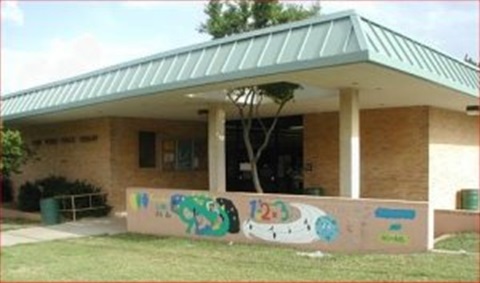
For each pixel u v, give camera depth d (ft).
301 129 71.92
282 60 38.19
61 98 62.54
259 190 56.59
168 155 77.05
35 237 52.42
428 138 60.90
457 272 31.45
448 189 64.49
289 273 33.35
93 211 68.59
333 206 41.11
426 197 60.64
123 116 71.51
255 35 42.14
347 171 46.37
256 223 45.14
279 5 55.77
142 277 33.12
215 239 47.57
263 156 76.89
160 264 37.19
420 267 32.99
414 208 37.91
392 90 48.08
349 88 46.50
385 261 35.40
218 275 33.27
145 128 74.49
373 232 39.37
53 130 79.66
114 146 71.15
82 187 70.18
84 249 44.42
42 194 71.61
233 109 62.18
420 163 61.31
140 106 59.93
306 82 43.39
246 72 40.22
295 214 43.04
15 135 67.82
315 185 69.51
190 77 44.62
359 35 34.81
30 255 41.86
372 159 65.00
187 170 79.30
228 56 42.80
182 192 50.34
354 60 34.27
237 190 79.36
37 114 66.74
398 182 62.80
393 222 38.65
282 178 74.28
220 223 47.39
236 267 35.58
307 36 38.11
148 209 53.31
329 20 37.65
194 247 44.19
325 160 68.85
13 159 68.80
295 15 54.60
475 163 71.05
